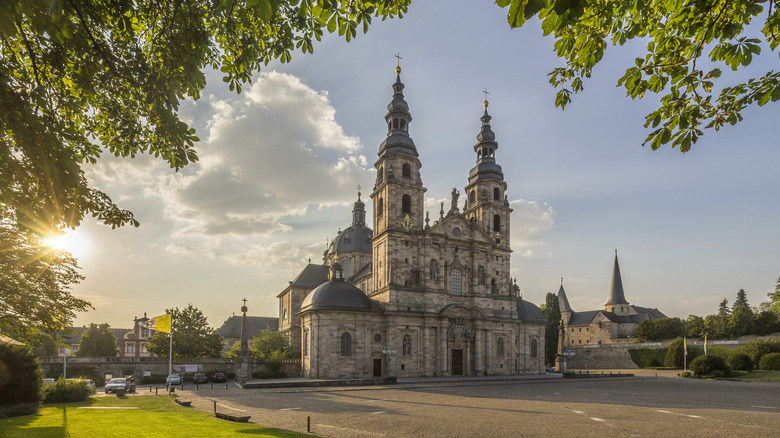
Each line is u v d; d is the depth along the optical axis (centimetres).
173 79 1457
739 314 12250
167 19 1404
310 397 4866
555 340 14050
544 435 2480
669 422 2917
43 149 1289
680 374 9069
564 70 1248
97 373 8400
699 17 985
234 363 9012
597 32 1058
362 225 12756
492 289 9462
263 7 948
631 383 7012
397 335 8200
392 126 9288
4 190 1428
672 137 1159
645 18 1059
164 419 2847
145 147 1691
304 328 8494
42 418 2841
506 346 9300
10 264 2086
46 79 1403
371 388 6078
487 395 5016
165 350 10212
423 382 7138
